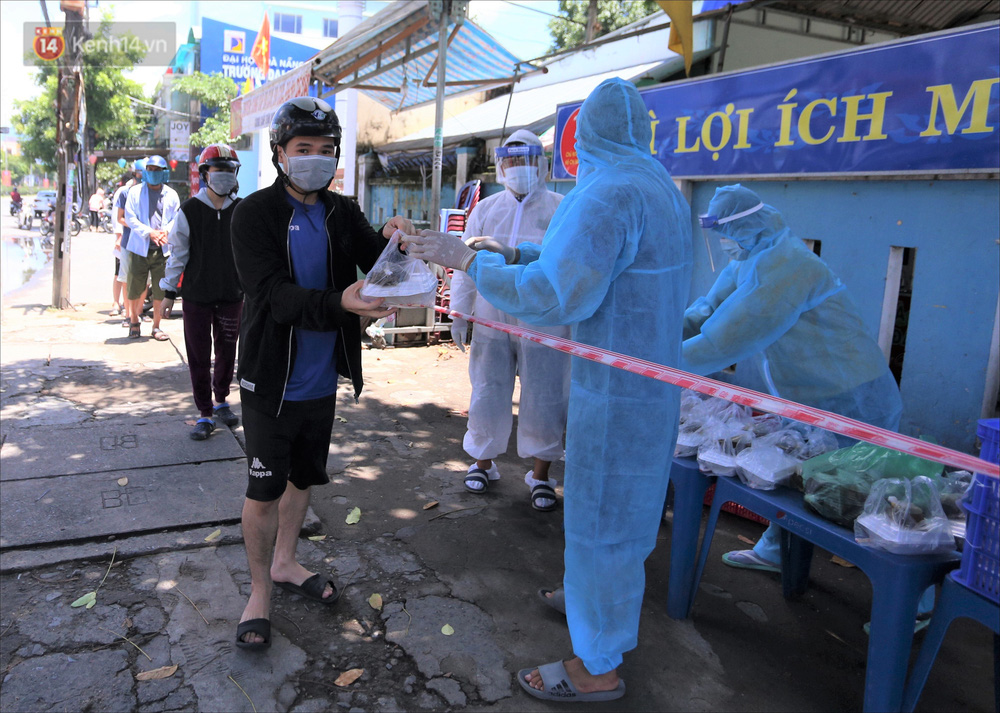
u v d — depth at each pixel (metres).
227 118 25.20
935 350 3.88
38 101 39.09
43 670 2.46
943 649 2.94
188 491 3.84
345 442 4.88
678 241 2.32
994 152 3.44
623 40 8.80
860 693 2.60
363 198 12.86
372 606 2.95
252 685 2.45
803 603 3.22
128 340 7.41
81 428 4.74
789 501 2.61
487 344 4.03
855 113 4.06
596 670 2.37
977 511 2.03
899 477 2.44
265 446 2.54
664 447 2.31
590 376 2.26
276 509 2.65
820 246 4.53
